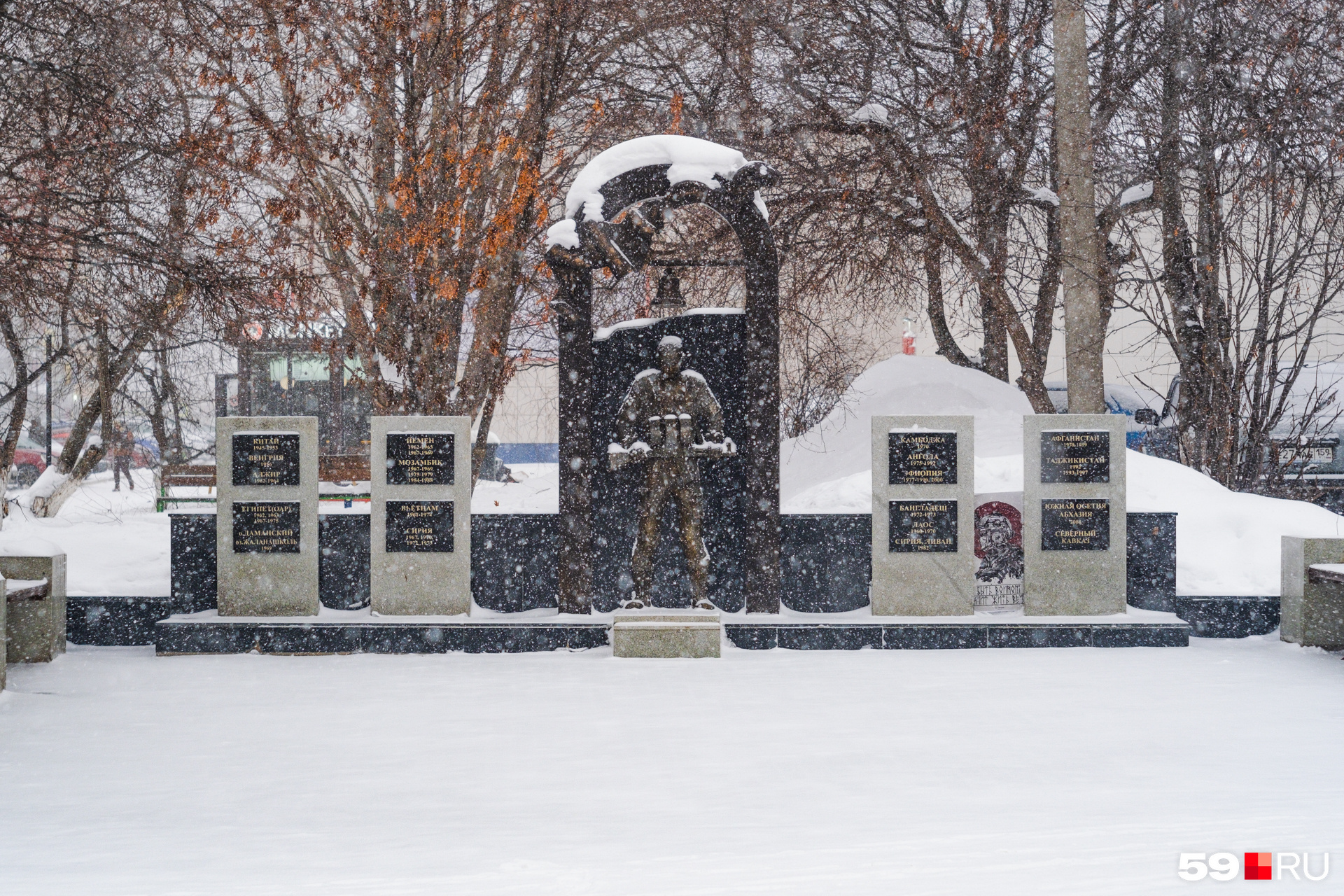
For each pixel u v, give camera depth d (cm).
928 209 1862
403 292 1619
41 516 2095
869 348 2675
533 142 1661
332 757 761
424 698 949
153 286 1527
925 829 584
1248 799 639
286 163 1628
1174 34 1755
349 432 2259
